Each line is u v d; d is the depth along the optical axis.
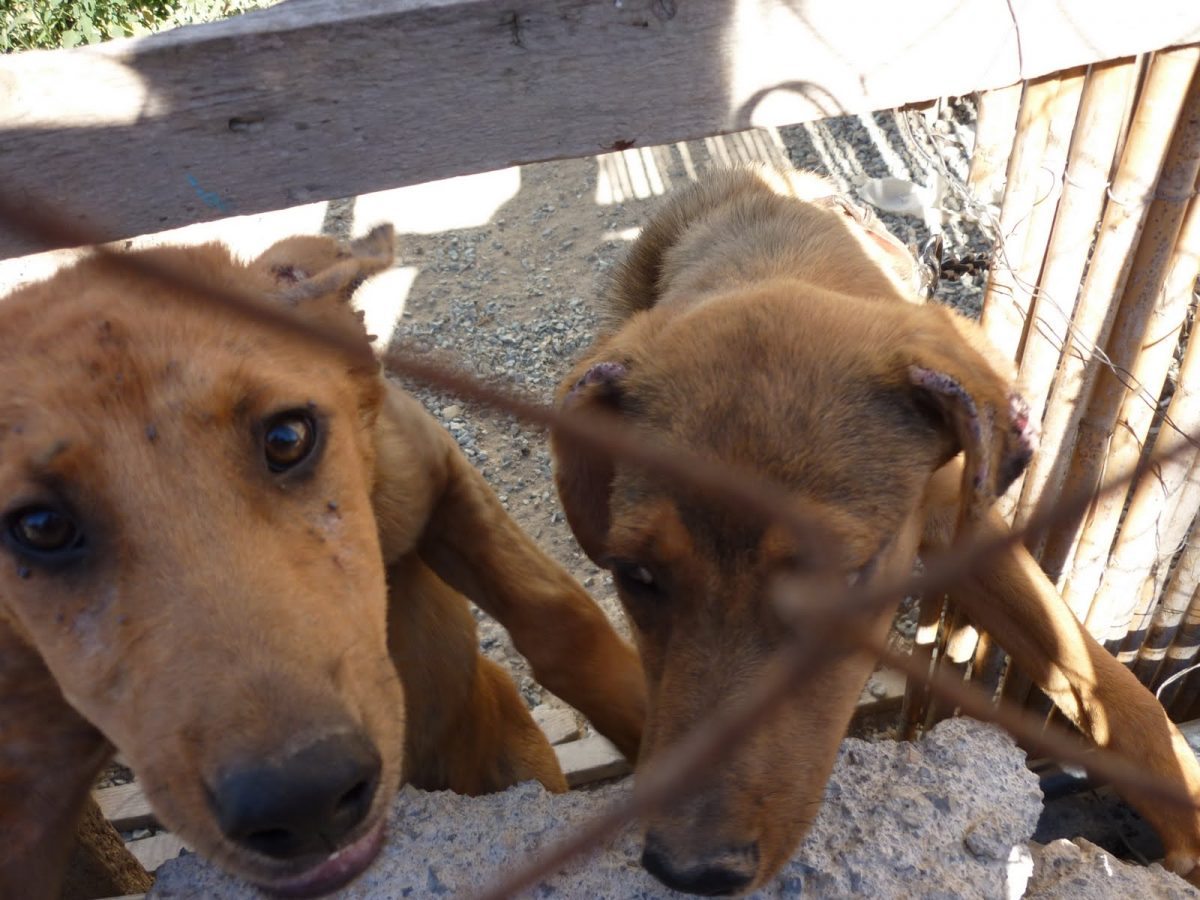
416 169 0.31
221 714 0.24
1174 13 0.32
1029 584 0.45
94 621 0.27
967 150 0.95
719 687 0.32
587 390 0.36
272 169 0.30
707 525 0.33
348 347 0.14
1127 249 0.40
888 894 0.31
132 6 1.29
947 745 0.35
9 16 1.26
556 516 0.79
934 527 0.42
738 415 0.34
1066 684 0.46
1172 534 0.48
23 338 0.29
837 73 0.32
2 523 0.28
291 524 0.29
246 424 0.29
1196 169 0.38
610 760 0.60
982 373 0.36
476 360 0.93
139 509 0.27
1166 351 0.42
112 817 0.59
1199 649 0.53
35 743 0.32
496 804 0.34
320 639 0.27
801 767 0.32
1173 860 0.44
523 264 1.04
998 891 0.31
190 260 0.32
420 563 0.45
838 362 0.35
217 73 0.29
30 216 0.11
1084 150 0.38
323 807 0.24
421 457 0.40
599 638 0.43
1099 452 0.45
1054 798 0.52
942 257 0.59
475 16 0.29
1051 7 0.32
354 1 0.29
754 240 0.49
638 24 0.30
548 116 0.31
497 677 0.52
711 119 0.32
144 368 0.28
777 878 0.32
